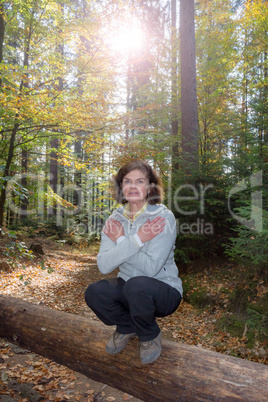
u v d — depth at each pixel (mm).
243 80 10523
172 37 11484
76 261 11430
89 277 8914
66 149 10938
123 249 1677
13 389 3098
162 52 11367
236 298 5477
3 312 2982
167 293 1690
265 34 9164
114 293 1739
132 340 1999
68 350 2320
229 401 1546
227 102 11023
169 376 1762
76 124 8508
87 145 9273
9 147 10375
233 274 6336
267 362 3902
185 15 9578
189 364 1775
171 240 1738
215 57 10344
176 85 11242
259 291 5234
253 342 4391
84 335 2301
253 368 1684
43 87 9203
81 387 3320
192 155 7855
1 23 9352
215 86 10805
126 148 8602
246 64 10227
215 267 6969
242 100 11266
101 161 9250
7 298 3215
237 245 4785
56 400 3006
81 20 8555
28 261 9422
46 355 2557
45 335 2523
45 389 3182
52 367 3654
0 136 10930
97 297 1740
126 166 1907
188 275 7195
